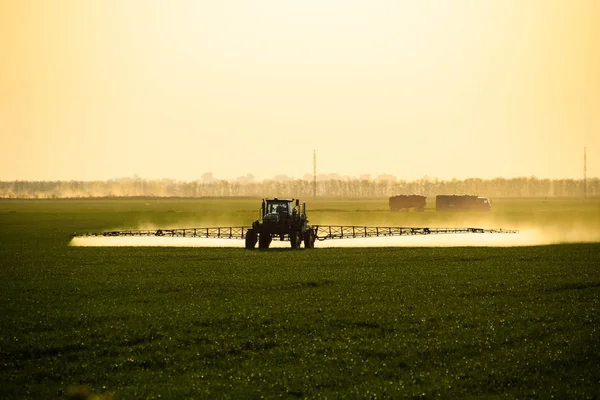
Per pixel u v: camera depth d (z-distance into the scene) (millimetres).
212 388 78375
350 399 74625
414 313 116438
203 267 182000
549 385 79250
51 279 158875
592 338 98375
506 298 131500
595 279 156375
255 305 124000
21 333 102438
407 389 77750
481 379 81125
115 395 76000
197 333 102938
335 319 111938
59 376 83062
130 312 117562
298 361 89062
